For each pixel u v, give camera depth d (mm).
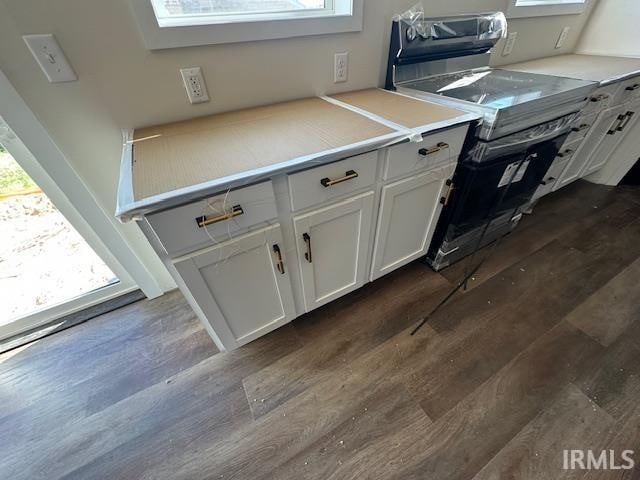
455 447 989
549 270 1618
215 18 1026
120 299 1511
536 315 1394
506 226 1729
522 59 1915
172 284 1548
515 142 1185
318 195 901
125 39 868
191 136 945
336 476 941
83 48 837
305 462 972
